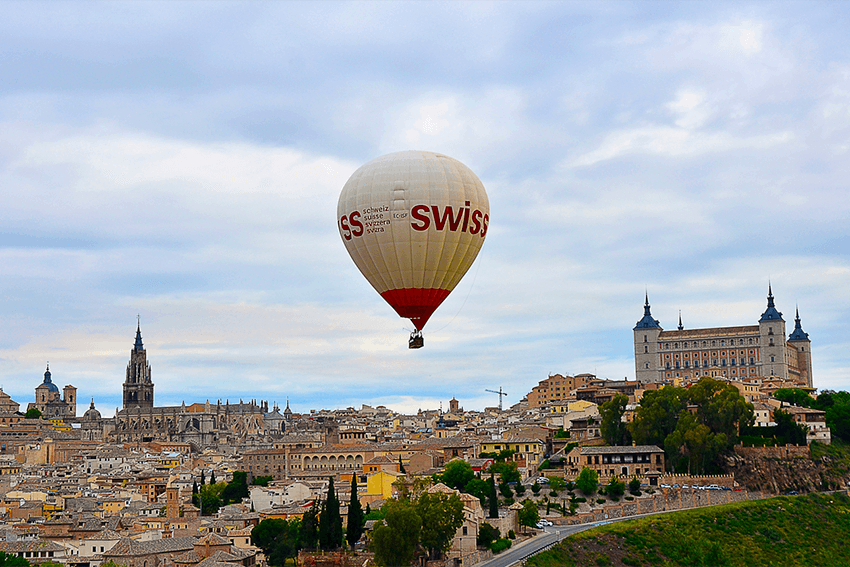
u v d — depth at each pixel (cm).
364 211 17100
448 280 17375
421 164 17188
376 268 17288
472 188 17362
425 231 16850
